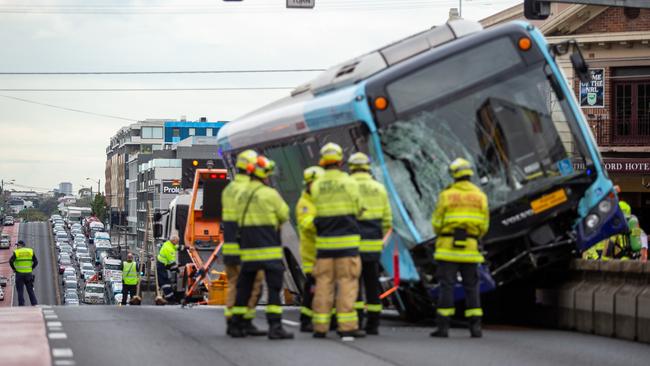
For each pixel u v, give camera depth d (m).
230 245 23.67
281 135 30.09
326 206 22.44
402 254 25.03
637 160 67.88
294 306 36.78
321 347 21.09
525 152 25.12
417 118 24.83
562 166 25.25
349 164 23.75
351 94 24.98
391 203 24.78
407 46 26.33
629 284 23.47
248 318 23.42
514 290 28.23
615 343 22.31
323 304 22.77
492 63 25.22
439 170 24.83
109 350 20.67
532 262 25.03
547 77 25.38
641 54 69.06
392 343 21.83
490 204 24.92
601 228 25.45
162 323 26.72
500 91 25.16
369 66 25.95
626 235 33.56
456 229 22.92
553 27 70.75
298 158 29.31
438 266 23.30
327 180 22.48
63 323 26.50
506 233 24.98
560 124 25.34
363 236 23.34
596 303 24.20
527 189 25.03
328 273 22.66
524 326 27.00
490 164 24.95
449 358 19.41
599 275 24.88
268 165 22.67
